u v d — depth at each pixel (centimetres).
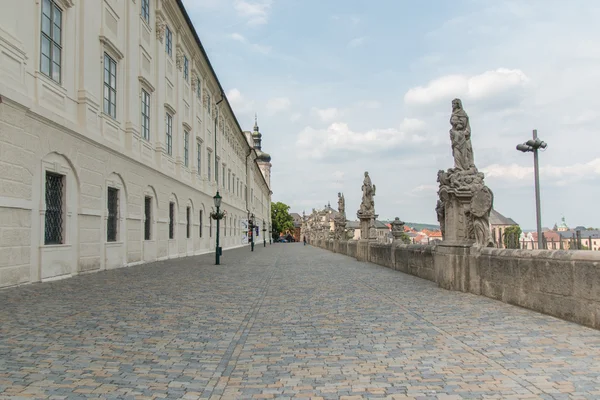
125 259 2173
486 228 1208
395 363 568
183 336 723
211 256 3500
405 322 822
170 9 2981
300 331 761
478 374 518
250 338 713
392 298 1137
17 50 1344
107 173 1950
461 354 601
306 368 555
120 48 2158
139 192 2358
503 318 840
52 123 1500
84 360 582
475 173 1281
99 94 1909
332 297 1172
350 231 4772
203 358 601
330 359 593
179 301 1088
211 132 4484
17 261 1322
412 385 487
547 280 870
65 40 1645
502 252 1048
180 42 3259
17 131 1320
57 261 1541
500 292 1057
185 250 3353
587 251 764
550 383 481
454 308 965
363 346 655
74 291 1236
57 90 1579
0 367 546
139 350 636
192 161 3656
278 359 596
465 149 1285
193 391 479
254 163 8831
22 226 1345
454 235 1291
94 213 1812
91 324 798
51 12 1558
